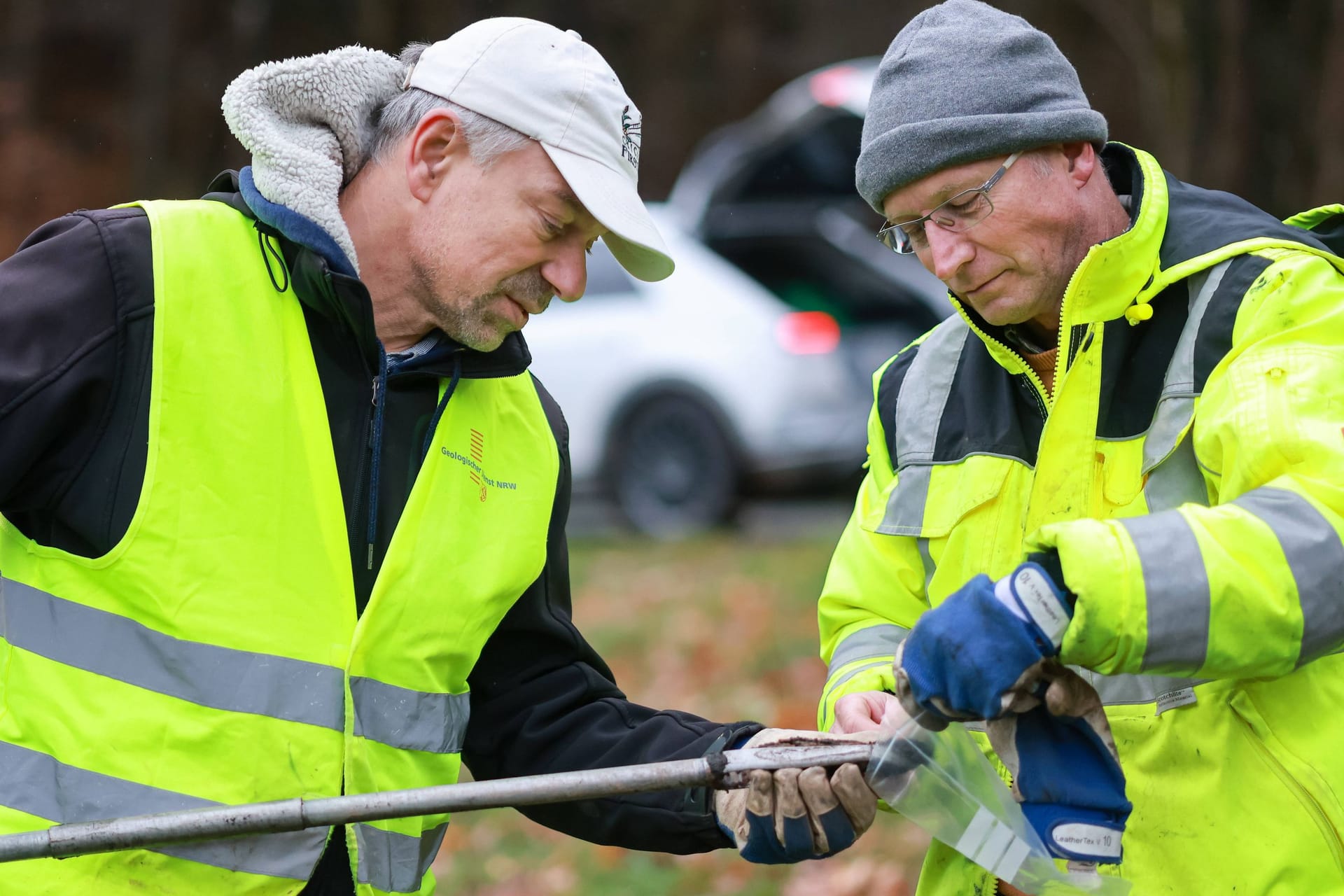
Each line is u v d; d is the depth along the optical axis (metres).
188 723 5.77
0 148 39.03
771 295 24.62
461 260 6.22
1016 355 6.13
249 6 38.59
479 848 12.91
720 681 16.44
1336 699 5.58
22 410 5.63
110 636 5.81
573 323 24.58
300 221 5.98
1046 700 5.42
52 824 5.73
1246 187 24.72
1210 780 5.64
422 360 6.29
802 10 43.72
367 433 6.13
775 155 28.23
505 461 6.58
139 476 5.80
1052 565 5.22
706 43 43.81
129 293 5.81
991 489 6.14
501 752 6.91
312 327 6.12
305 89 6.23
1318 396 5.32
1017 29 6.06
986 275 6.01
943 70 5.98
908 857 11.94
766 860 6.10
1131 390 5.89
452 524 6.27
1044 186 5.95
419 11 40.16
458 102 6.22
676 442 24.38
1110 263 5.75
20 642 5.88
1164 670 5.13
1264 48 25.73
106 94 40.31
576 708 6.89
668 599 19.59
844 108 28.23
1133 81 34.19
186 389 5.84
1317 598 5.09
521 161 6.19
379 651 6.02
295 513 5.97
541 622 6.80
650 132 43.59
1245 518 5.14
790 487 25.11
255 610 5.86
